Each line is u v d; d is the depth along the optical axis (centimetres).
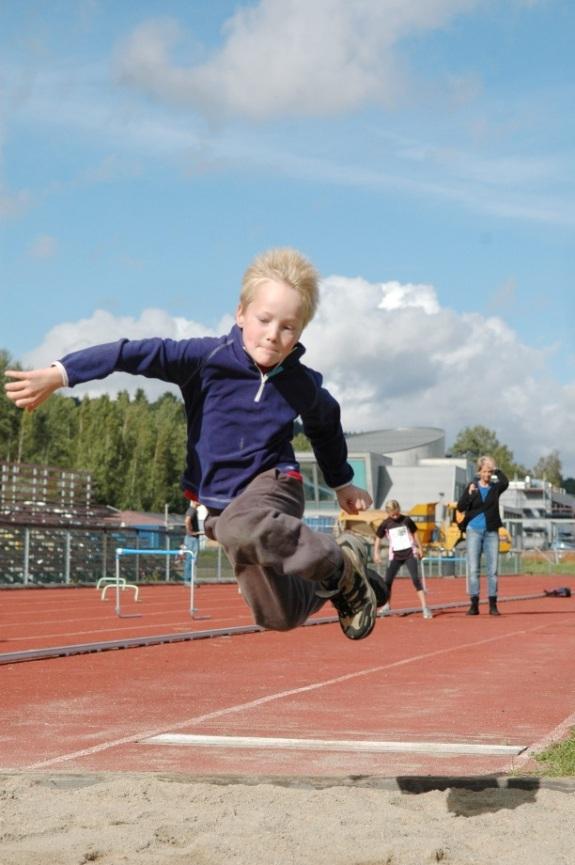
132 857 400
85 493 3891
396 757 585
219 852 404
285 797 484
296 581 397
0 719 728
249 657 1159
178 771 548
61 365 386
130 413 8831
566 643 1339
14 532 3091
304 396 411
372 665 1077
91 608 2208
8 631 1567
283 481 399
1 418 7712
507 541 5447
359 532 442
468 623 1727
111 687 900
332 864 390
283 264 392
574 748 576
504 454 17112
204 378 404
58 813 461
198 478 413
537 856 398
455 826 438
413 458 9500
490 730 676
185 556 3322
